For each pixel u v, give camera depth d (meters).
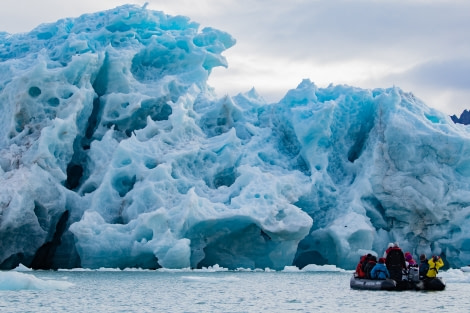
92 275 46.38
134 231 51.06
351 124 62.31
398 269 34.72
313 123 59.81
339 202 58.56
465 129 62.66
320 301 30.14
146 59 66.88
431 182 57.22
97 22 68.25
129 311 26.80
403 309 27.11
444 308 27.39
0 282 35.12
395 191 57.44
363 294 33.12
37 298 31.08
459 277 44.59
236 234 54.03
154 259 52.25
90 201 55.38
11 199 51.50
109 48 63.38
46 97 59.16
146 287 37.06
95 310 27.08
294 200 55.81
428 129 58.19
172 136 59.00
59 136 56.41
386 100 61.19
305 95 64.12
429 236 57.81
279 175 58.19
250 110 66.25
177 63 67.88
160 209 50.78
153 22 69.25
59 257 55.50
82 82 60.38
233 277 43.06
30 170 54.00
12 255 52.62
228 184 59.06
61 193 54.84
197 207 51.22
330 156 61.56
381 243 57.44
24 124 58.59
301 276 47.47
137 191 54.03
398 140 58.28
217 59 69.31
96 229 51.47
